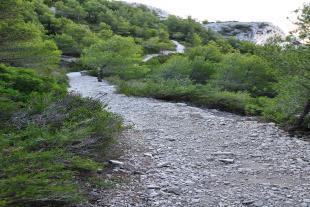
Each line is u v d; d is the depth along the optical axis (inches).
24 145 185.9
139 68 1398.9
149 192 210.8
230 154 309.9
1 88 299.7
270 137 377.7
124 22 3430.1
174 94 771.4
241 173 258.5
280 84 435.2
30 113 254.4
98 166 210.5
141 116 517.0
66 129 221.5
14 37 456.1
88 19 3469.5
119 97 775.1
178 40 3900.1
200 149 328.2
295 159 296.7
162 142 352.2
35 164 161.2
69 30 2396.7
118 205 188.5
